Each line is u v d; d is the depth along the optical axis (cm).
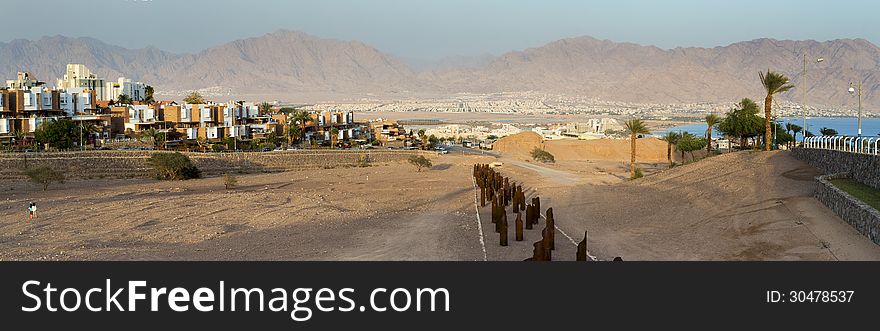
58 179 9012
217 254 3638
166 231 4544
